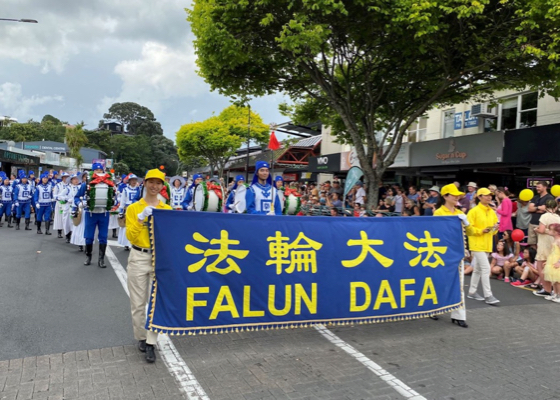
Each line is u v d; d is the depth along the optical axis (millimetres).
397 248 5125
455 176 15930
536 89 11750
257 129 33000
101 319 5277
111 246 10969
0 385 3533
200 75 12195
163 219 4145
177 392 3541
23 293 6242
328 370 4078
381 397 3580
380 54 11289
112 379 3723
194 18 10977
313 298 4652
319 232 4785
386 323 5617
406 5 8891
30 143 51688
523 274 8203
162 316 4074
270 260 4508
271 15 9586
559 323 5875
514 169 14453
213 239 4305
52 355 4172
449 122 16891
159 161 81125
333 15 9953
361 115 13188
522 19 9094
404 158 16578
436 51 10195
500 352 4684
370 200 12219
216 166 37562
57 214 12023
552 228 7215
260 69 12258
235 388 3648
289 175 28500
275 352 4484
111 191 8258
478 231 6633
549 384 3910
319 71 12023
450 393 3684
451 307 5391
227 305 4309
